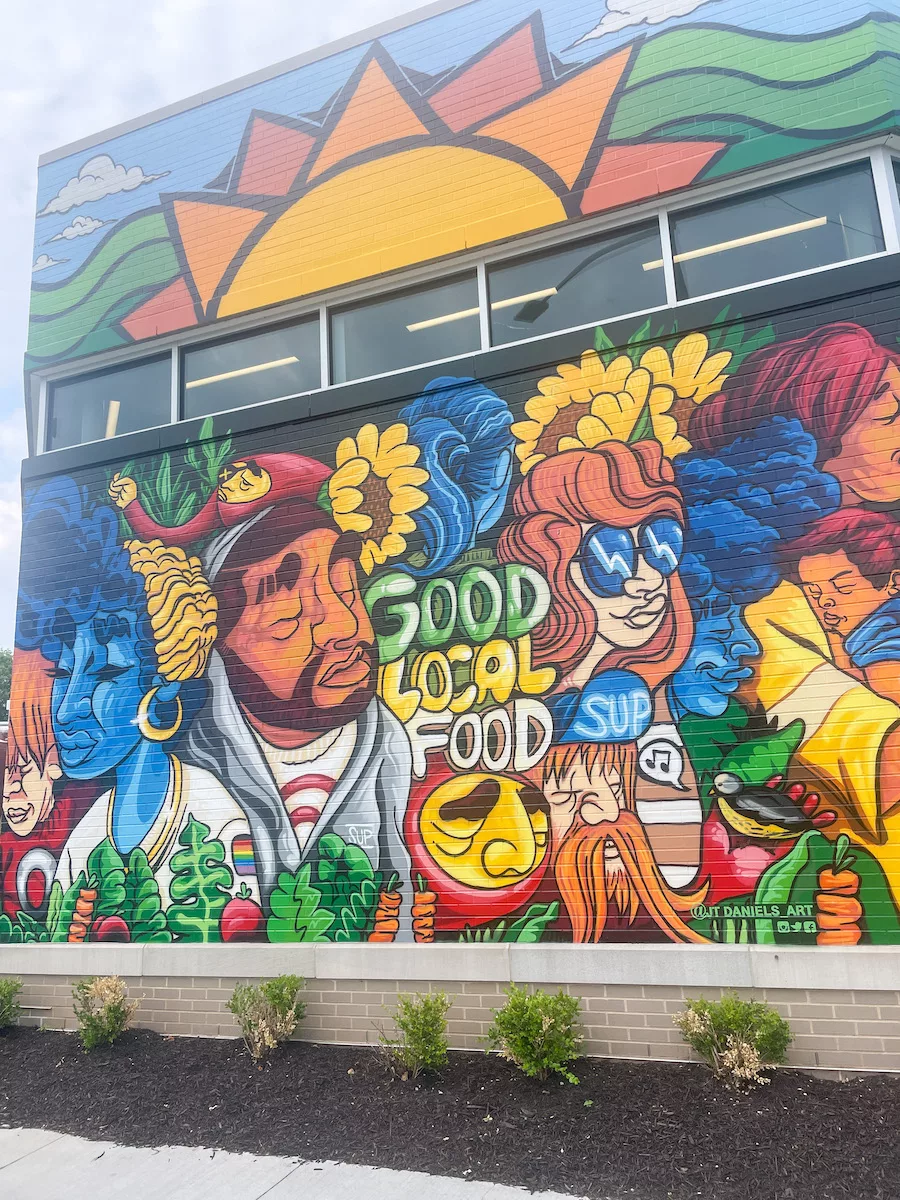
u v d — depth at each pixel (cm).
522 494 686
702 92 698
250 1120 546
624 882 608
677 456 649
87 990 684
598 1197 436
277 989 644
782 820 582
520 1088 544
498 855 640
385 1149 498
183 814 736
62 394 908
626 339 677
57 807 779
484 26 778
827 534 604
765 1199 423
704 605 623
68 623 815
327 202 805
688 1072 547
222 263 837
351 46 824
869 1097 502
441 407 723
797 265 666
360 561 724
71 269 905
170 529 796
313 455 758
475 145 760
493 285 754
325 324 802
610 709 632
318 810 696
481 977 618
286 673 729
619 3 736
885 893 555
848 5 670
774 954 561
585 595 654
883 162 653
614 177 710
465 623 682
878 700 575
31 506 856
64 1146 535
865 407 610
